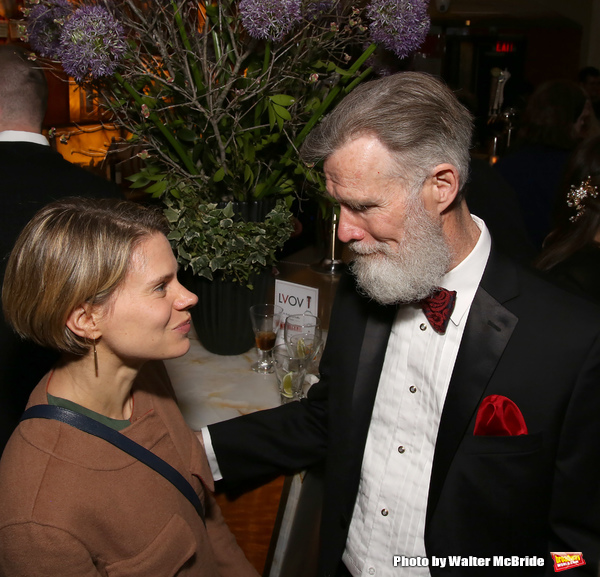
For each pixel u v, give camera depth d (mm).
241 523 1446
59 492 854
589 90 5113
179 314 993
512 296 1101
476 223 1182
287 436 1372
